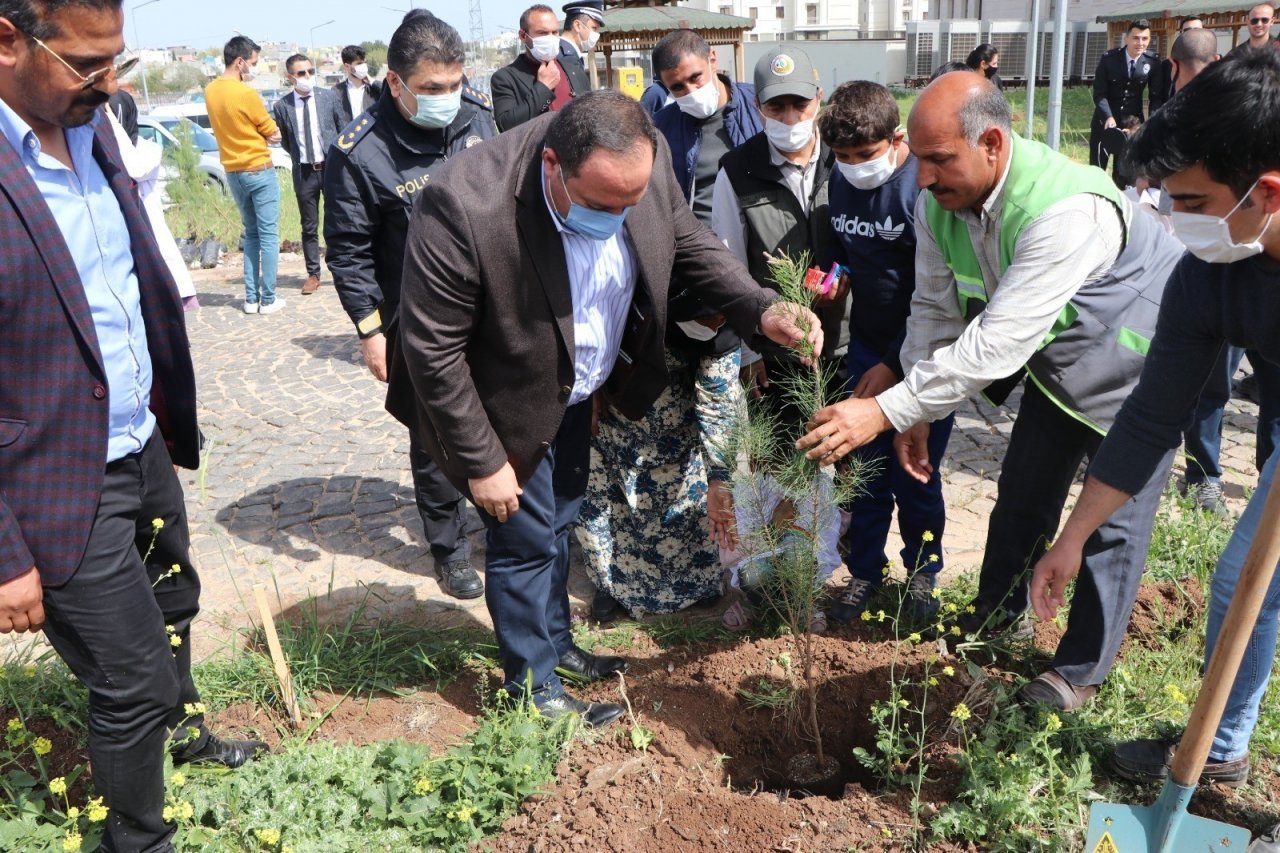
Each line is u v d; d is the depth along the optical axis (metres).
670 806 2.84
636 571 3.95
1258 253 2.22
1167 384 2.54
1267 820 2.77
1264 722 3.07
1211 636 2.71
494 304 2.77
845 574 4.14
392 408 3.22
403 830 2.81
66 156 2.34
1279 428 4.26
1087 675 3.12
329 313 9.39
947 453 5.45
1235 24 19.11
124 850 2.63
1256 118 1.96
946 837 2.71
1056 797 2.78
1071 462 3.26
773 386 3.92
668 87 4.30
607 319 3.04
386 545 4.78
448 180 2.71
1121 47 11.51
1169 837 2.45
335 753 3.03
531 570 3.15
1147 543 3.01
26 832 2.70
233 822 2.83
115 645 2.43
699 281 3.22
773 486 3.13
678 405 3.68
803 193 3.69
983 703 3.15
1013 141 2.81
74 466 2.33
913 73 35.84
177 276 4.11
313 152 9.78
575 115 2.55
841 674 3.40
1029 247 2.76
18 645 3.93
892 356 3.43
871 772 3.14
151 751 2.56
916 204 3.20
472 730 3.28
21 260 2.17
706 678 3.46
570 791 2.90
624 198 2.60
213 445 6.16
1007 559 3.46
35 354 2.25
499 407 2.95
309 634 3.83
